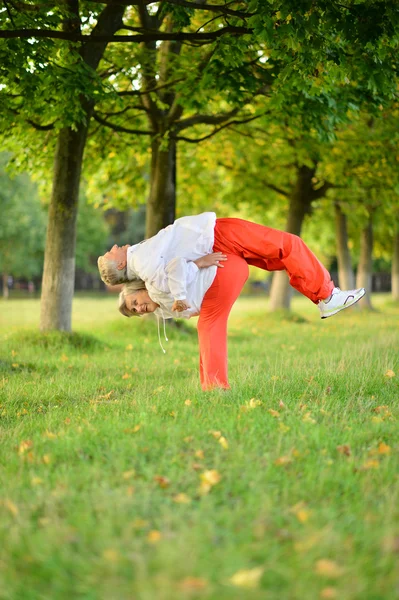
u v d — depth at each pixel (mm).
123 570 2859
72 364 10609
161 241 6094
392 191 20375
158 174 16031
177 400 6246
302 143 17266
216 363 6473
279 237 6188
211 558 2922
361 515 3416
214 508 3502
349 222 28156
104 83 10492
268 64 12320
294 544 3064
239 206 26078
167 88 14016
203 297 6258
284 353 12039
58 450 4559
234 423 4984
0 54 9438
